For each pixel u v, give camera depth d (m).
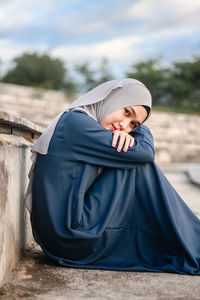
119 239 2.30
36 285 1.97
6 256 2.00
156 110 26.16
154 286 2.00
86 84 39.72
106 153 2.22
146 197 2.29
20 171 2.37
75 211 2.19
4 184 1.93
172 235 2.29
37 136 3.07
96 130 2.21
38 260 2.40
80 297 1.83
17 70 48.75
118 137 2.24
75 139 2.21
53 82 48.56
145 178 2.30
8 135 2.26
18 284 1.97
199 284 2.04
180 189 6.93
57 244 2.24
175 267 2.24
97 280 2.08
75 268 2.27
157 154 16.66
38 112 16.89
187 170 10.46
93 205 2.23
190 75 35.03
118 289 1.95
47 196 2.21
